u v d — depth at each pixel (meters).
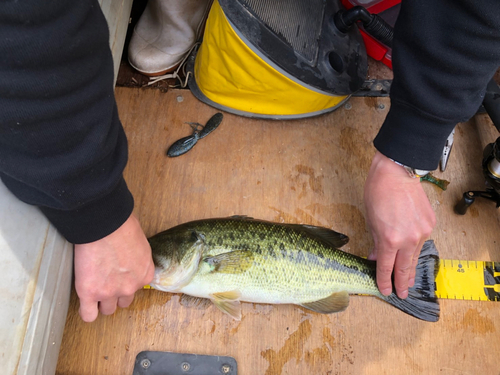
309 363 0.59
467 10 0.42
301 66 0.66
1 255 0.39
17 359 0.42
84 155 0.34
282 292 0.58
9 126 0.30
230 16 0.61
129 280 0.49
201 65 0.73
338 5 0.74
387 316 0.62
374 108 0.79
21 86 0.29
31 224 0.43
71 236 0.43
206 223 0.58
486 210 0.70
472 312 0.63
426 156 0.51
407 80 0.47
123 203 0.43
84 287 0.48
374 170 0.57
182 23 0.75
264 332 0.60
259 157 0.72
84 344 0.57
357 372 0.59
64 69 0.31
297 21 0.66
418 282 0.61
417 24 0.45
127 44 0.84
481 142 0.76
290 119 0.76
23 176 0.33
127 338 0.58
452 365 0.60
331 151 0.74
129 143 0.72
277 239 0.57
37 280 0.44
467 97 0.47
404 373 0.59
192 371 0.57
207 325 0.59
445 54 0.45
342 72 0.71
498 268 0.66
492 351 0.61
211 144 0.73
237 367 0.58
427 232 0.53
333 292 0.59
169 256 0.55
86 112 0.33
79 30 0.31
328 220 0.68
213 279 0.57
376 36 0.78
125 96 0.77
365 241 0.66
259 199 0.69
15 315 0.41
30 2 0.27
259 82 0.69
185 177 0.70
